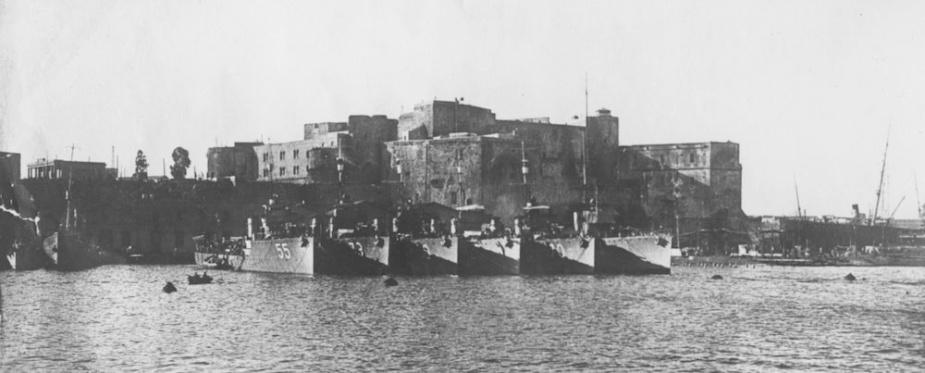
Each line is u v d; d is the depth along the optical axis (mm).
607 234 113062
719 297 79062
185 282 93188
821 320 63344
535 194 150500
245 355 48906
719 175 159500
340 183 119312
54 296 77938
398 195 148375
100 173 146000
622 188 162750
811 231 157250
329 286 87875
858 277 109000
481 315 64750
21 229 114125
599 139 168250
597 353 49719
